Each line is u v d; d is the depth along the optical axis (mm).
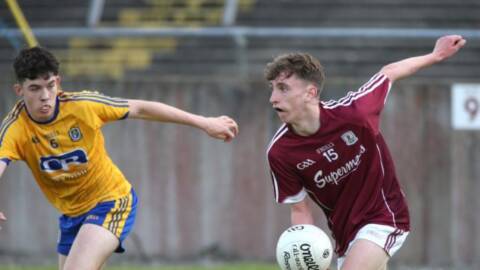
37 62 15242
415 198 34969
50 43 43406
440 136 34969
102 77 41188
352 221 16109
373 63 42156
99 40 43438
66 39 43406
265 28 43781
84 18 45625
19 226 36344
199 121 16609
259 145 35500
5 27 44688
